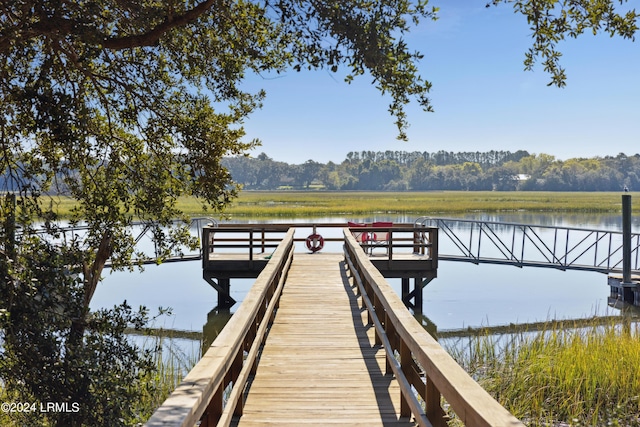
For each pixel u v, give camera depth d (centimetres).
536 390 772
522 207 6562
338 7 548
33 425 584
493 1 628
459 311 1476
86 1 621
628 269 1503
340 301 1016
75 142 658
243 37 727
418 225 1722
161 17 609
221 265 1487
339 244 2738
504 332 1236
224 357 351
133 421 612
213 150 757
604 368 817
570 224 4062
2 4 554
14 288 558
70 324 598
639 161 18800
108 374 607
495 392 784
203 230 1490
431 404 354
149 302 1608
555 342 977
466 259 1712
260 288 623
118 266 826
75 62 639
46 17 556
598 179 18388
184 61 779
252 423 459
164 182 774
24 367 575
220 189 778
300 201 8356
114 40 614
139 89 763
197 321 1374
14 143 704
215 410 354
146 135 764
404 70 595
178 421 235
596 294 1734
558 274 2144
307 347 714
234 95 788
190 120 771
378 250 1894
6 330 560
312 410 492
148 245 2483
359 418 473
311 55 597
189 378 301
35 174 736
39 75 642
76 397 576
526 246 2728
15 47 626
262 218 4528
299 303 999
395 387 559
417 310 1480
